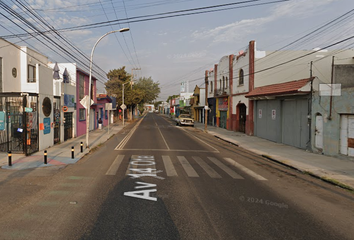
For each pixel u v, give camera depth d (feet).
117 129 94.22
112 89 146.92
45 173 27.84
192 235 13.82
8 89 50.24
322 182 26.50
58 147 47.14
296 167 32.50
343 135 38.11
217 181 25.29
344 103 37.19
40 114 43.24
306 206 18.97
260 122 68.33
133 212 16.85
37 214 16.37
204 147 51.16
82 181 24.48
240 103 81.76
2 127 40.37
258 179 26.68
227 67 94.07
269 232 14.42
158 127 109.19
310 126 45.14
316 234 14.33
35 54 58.90
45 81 45.11
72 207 17.62
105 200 19.10
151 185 23.26
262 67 69.41
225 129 97.91
